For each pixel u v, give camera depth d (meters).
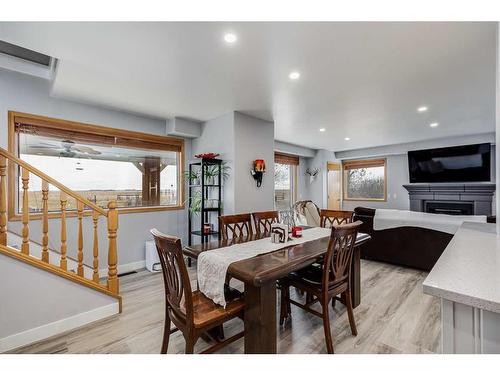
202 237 3.57
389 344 1.90
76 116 3.24
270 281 1.53
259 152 4.09
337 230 1.74
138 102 3.30
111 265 2.40
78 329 2.12
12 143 2.79
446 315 0.81
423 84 2.80
